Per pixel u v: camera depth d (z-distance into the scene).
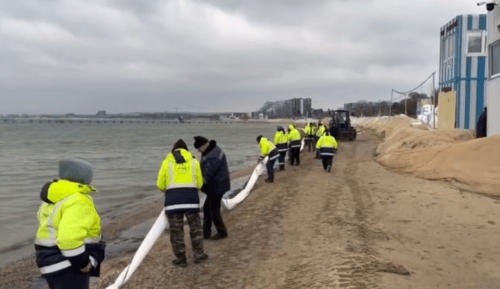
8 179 16.53
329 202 8.60
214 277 4.68
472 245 5.33
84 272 2.54
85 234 2.46
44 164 22.89
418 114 33.41
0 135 75.75
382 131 38.97
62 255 2.50
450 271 4.37
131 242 6.88
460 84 18.95
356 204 8.26
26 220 9.20
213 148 6.03
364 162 16.19
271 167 12.06
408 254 4.98
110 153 30.41
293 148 16.17
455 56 19.48
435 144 14.80
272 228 6.73
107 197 11.66
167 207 5.02
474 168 9.97
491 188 8.63
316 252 5.17
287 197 9.52
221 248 5.80
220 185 6.05
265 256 5.27
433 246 5.32
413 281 3.96
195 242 5.21
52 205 2.52
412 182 10.36
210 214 6.25
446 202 7.82
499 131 13.04
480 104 18.84
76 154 29.50
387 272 4.17
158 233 5.58
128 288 4.54
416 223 6.55
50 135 76.31
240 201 9.35
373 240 5.65
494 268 4.47
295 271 4.52
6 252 6.66
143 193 12.39
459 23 18.92
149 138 61.16
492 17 13.59
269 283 4.29
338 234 6.03
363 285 3.66
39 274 5.51
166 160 5.08
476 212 6.98
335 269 4.18
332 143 13.46
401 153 15.09
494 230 5.95
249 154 27.72
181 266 5.11
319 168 14.97
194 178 5.13
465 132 16.17
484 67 18.72
